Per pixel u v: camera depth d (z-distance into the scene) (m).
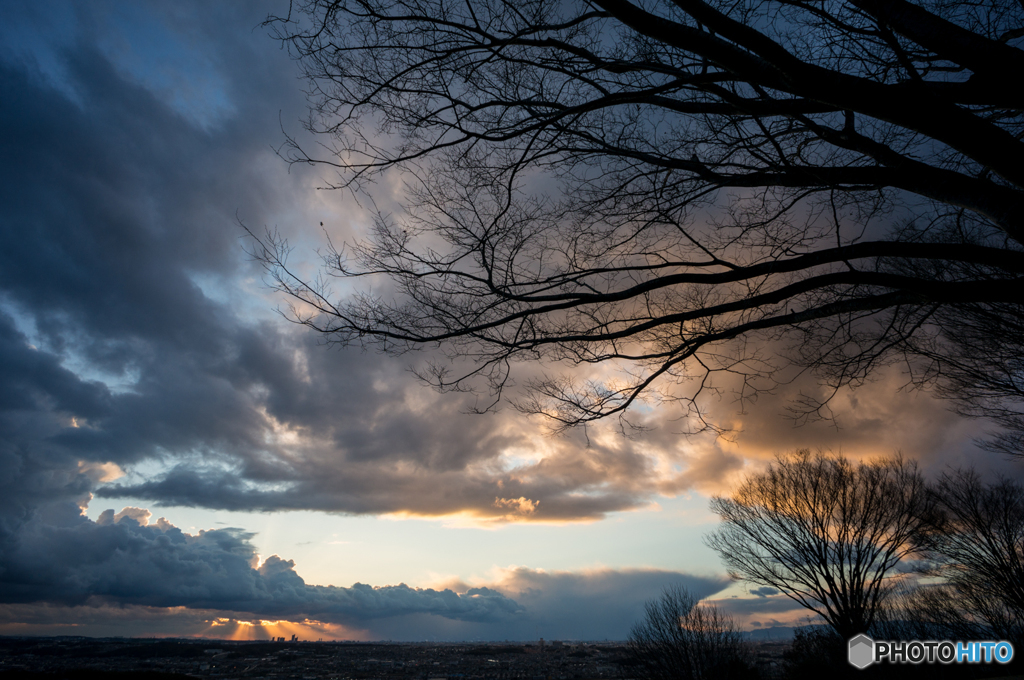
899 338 5.07
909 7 3.51
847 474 19.38
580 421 5.62
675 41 3.59
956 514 17.84
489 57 4.38
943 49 3.38
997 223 3.70
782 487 20.39
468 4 4.12
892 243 4.04
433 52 4.29
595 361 5.36
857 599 18.12
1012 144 3.23
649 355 5.17
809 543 19.19
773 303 4.52
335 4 4.05
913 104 3.25
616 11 3.61
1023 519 17.09
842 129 4.30
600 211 5.00
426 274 5.00
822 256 4.24
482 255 4.80
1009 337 6.27
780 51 3.28
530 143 4.41
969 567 18.03
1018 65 3.19
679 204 4.76
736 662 23.00
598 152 4.73
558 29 4.15
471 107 4.47
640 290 4.66
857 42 3.99
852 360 5.25
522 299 4.93
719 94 3.97
